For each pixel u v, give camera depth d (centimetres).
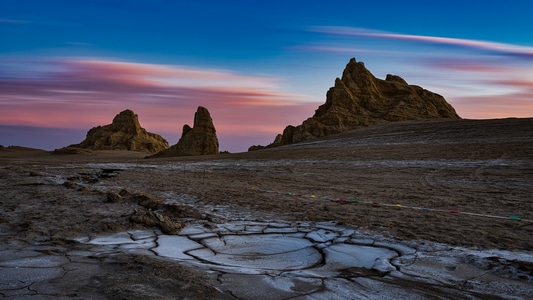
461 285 570
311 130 8069
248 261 691
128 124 11419
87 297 462
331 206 1322
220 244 808
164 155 7356
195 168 3325
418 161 3073
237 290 521
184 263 645
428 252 745
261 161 3922
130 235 853
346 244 812
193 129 7550
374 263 680
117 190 1717
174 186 1953
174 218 1064
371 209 1261
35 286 500
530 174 2191
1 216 1002
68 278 532
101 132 11294
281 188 1916
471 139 4150
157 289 498
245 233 909
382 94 9700
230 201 1434
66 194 1403
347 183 2145
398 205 1334
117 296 464
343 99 9019
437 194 1645
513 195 1580
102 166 3472
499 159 2858
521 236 871
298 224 1014
